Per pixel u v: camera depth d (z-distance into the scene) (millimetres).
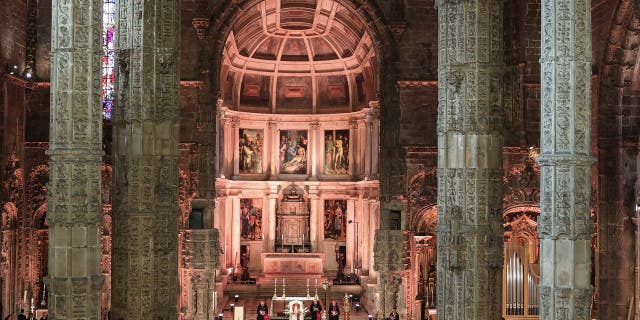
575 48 19297
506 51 49844
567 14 19344
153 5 28594
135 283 27578
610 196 47531
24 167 48281
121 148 28219
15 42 46969
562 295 19094
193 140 48844
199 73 48875
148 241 27797
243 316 46750
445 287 27969
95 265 19359
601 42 47781
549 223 19312
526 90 49844
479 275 27641
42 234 49844
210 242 45969
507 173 49781
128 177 28031
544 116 19562
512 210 49906
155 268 28422
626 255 46938
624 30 46156
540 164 19562
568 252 19156
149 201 28094
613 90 47406
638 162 46625
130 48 28406
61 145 19062
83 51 19188
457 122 27922
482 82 27781
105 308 47844
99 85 19516
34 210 48594
